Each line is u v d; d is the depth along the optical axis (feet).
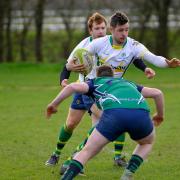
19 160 83.76
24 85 213.66
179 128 115.85
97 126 59.82
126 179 61.31
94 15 76.02
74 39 332.80
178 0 322.14
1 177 72.69
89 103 73.51
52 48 337.31
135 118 59.00
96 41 70.90
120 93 60.13
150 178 72.54
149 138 61.16
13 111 144.77
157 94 62.59
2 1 298.76
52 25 354.13
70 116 76.69
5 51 319.47
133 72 257.96
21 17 314.35
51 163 79.41
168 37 320.09
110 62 70.59
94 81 61.77
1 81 228.02
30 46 341.00
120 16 67.77
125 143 97.91
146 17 310.24
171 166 79.87
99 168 78.23
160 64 69.36
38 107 152.66
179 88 202.69
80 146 68.69
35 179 71.56
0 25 303.89
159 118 64.75
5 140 101.65
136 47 70.79
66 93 59.77
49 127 117.50
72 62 70.38
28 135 107.24
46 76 246.47
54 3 331.57
